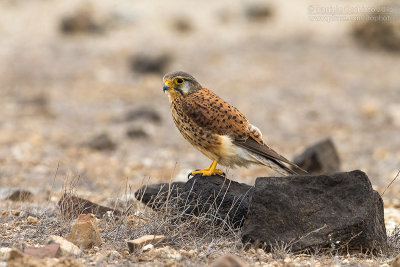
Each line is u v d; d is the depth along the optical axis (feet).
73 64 86.99
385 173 44.04
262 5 121.49
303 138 56.49
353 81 79.82
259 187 21.99
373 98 71.87
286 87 77.15
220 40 104.78
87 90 74.43
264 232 21.58
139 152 50.14
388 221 29.09
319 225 21.53
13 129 56.34
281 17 124.06
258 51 96.37
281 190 21.93
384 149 51.01
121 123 60.75
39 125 58.70
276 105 69.10
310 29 111.75
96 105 68.39
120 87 76.38
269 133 58.23
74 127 58.75
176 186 26.40
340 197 21.91
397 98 71.77
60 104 67.97
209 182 24.47
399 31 96.89
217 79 80.43
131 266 19.44
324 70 85.20
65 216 25.05
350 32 101.96
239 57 92.58
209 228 23.54
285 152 51.13
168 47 98.48
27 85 75.25
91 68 84.89
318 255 21.33
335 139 55.98
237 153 23.93
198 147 24.80
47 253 19.47
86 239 21.62
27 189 34.63
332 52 94.99
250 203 21.99
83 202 26.45
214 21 121.90
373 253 21.59
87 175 40.83
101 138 50.44
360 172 22.06
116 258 20.53
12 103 67.00
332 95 73.51
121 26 114.62
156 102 70.64
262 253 21.17
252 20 121.08
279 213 21.68
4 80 77.15
